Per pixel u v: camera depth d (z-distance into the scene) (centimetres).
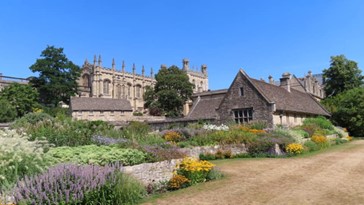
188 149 1847
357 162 1638
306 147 2189
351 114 4284
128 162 1200
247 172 1419
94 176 853
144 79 9944
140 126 2612
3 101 5184
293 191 1043
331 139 2927
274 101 3139
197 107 4444
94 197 799
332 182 1167
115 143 1512
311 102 4434
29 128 1675
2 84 6944
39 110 5969
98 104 6347
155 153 1362
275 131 2414
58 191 763
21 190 740
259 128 2733
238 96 3288
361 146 2555
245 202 923
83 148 1236
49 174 803
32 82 6994
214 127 2745
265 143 2030
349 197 954
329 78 6212
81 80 9150
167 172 1294
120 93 9225
